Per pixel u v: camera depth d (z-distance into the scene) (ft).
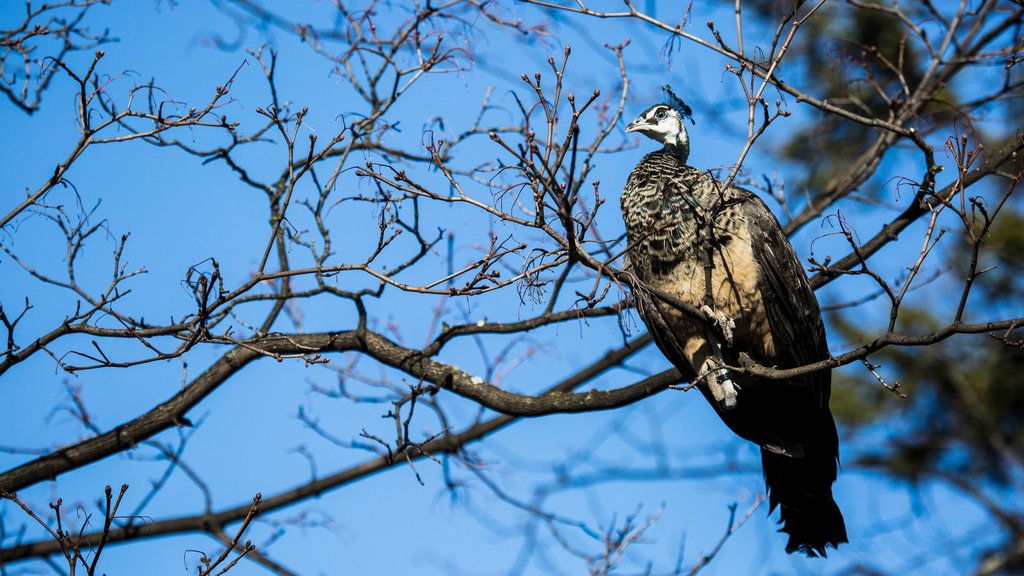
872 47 39.52
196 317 28.45
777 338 32.22
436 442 38.88
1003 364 56.85
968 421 57.82
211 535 37.55
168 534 37.06
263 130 33.71
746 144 27.45
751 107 27.48
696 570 33.12
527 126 28.02
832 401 57.77
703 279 31.53
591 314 34.81
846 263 35.40
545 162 23.82
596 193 24.06
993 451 57.77
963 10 37.47
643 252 32.24
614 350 41.27
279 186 34.94
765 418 33.55
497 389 34.96
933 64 37.99
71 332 27.09
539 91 24.17
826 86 47.70
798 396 32.89
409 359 34.86
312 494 39.34
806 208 41.96
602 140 34.24
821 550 32.60
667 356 33.30
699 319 31.60
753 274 31.50
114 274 27.99
